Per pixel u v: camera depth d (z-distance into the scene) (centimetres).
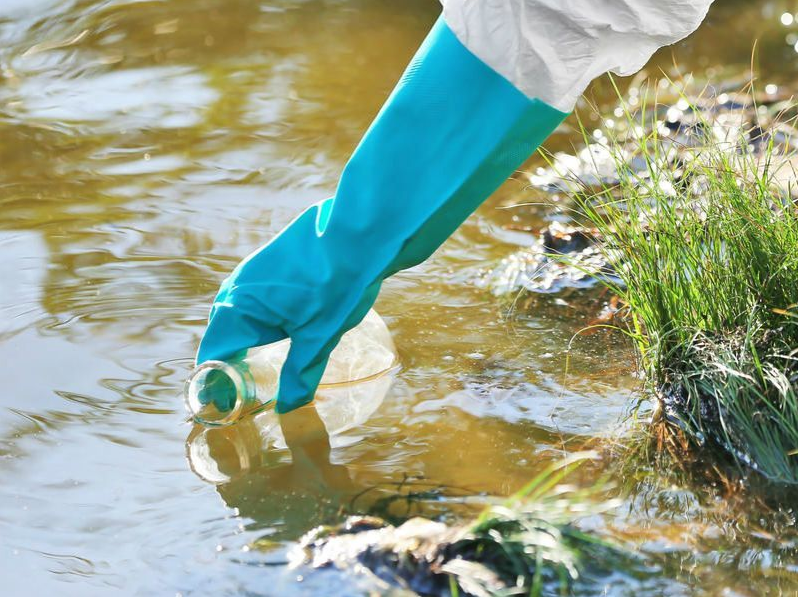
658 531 307
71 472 340
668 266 380
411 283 470
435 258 496
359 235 333
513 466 339
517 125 317
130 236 509
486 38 312
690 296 378
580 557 294
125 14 856
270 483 333
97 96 700
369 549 292
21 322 431
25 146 622
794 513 316
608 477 333
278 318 350
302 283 345
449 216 329
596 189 557
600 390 385
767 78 714
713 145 402
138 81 727
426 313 444
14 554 301
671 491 327
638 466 339
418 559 288
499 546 292
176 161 601
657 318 380
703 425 356
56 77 734
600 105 696
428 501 320
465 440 355
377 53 783
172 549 302
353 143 626
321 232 341
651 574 288
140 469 342
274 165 594
